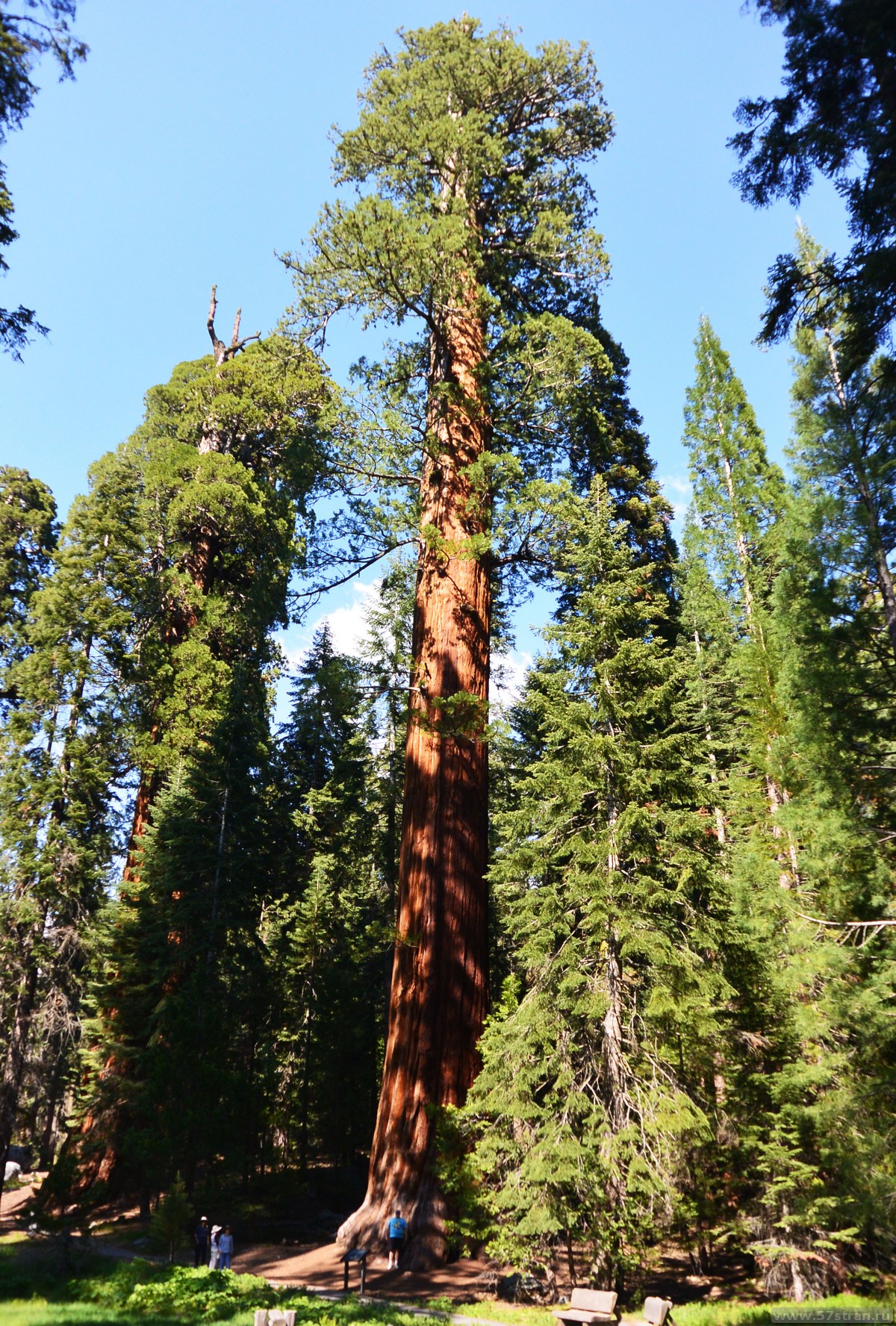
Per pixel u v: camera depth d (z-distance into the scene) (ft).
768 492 90.63
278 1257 60.75
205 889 92.27
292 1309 42.60
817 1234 46.57
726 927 49.11
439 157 73.20
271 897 111.55
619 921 46.93
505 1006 56.18
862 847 51.19
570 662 54.19
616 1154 42.75
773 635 70.54
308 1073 93.25
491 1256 50.67
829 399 55.42
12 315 35.86
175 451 115.24
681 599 96.22
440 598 72.23
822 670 50.96
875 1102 46.26
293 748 130.00
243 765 100.73
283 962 102.32
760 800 66.69
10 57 34.17
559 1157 43.11
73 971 100.78
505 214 84.69
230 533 118.21
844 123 36.29
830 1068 48.19
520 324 75.10
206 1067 66.69
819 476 54.75
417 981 62.54
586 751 50.21
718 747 80.12
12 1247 63.82
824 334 57.36
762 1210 47.83
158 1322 40.60
